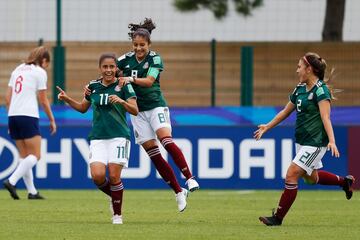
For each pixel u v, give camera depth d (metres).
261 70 57.88
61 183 50.72
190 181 33.84
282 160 50.44
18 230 30.28
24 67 43.50
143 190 50.44
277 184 50.44
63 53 54.41
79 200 43.66
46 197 45.50
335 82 57.72
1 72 58.06
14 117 43.22
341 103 57.69
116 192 31.83
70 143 50.69
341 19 59.84
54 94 54.16
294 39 59.00
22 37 58.59
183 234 29.30
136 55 33.91
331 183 34.41
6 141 50.62
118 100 30.70
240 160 50.50
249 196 46.78
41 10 58.34
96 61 57.81
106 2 58.22
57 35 55.16
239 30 58.78
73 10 58.16
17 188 51.47
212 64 56.41
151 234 29.25
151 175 50.69
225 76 57.41
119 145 31.23
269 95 57.69
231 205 41.47
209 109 52.03
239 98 57.22
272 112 51.66
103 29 58.31
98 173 31.36
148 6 58.72
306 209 39.62
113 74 31.09
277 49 57.81
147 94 34.16
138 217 35.53
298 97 31.41
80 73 57.97
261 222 33.50
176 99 58.31
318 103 31.05
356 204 42.41
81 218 34.69
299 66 31.45
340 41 58.09
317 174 34.12
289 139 50.41
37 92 45.28
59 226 31.52
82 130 50.69
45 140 50.69
